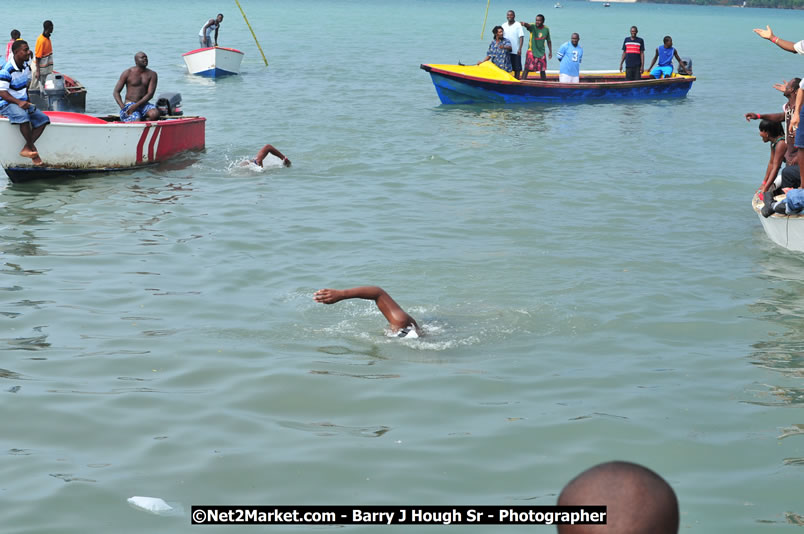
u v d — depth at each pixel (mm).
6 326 7324
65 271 8859
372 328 7348
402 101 23375
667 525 1386
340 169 14438
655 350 6984
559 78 25062
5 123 12844
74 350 6824
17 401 5879
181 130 14930
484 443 5367
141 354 6754
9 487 4789
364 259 9367
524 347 6988
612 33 69312
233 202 12023
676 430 5582
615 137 18312
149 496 4730
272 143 16719
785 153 10609
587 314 7762
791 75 34844
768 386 6312
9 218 11023
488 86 22984
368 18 86625
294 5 145000
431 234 10484
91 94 23203
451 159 15414
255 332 7227
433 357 6750
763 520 4527
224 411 5797
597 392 6152
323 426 5594
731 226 11117
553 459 5176
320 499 4719
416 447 5309
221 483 4875
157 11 94375
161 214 11289
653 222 11297
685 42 60656
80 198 12188
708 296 8344
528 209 11883
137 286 8406
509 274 8898
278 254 9555
